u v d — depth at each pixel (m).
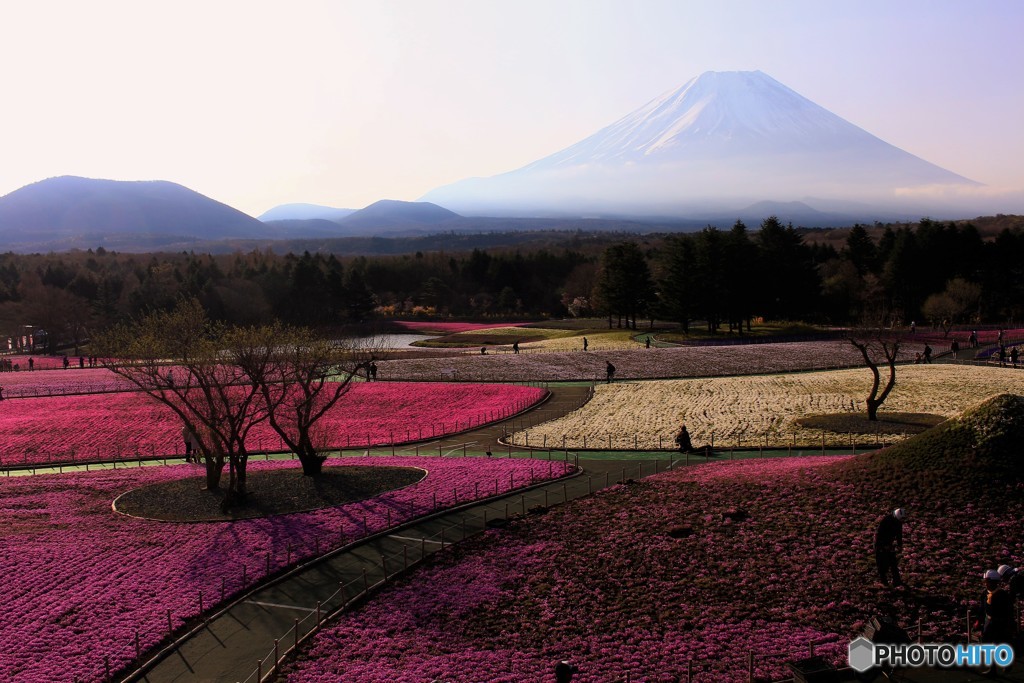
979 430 32.31
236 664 24.38
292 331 46.97
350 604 27.89
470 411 64.81
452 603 27.66
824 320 137.62
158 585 29.77
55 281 183.25
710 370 83.12
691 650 23.72
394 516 36.53
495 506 37.56
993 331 110.38
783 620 25.03
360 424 61.38
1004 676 20.03
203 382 40.91
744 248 123.06
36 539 34.59
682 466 43.41
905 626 23.84
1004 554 26.58
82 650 25.08
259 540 34.00
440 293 187.88
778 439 48.84
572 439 52.69
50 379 87.19
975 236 135.12
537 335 132.88
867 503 31.14
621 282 135.62
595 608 26.69
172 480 44.34
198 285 155.75
